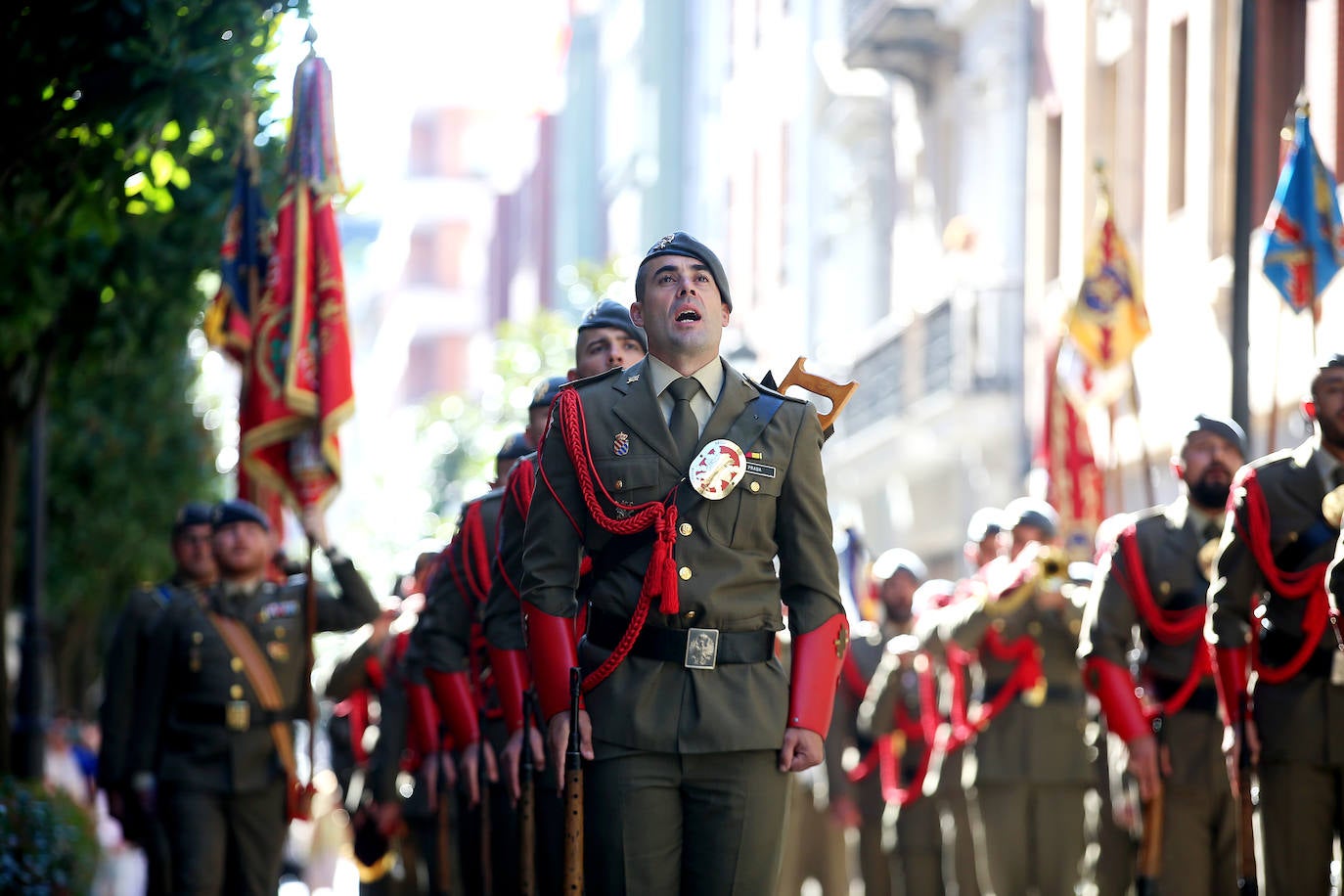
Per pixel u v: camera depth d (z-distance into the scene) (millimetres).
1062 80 66250
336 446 27094
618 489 16500
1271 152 49812
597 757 16297
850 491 89188
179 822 25922
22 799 31562
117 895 46500
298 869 53750
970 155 75438
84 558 66188
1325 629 21438
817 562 16656
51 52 24266
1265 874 21859
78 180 27375
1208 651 25484
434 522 103625
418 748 25641
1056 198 67688
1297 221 33875
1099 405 42938
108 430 63469
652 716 16156
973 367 69875
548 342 88438
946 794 34688
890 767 36312
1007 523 35406
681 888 16391
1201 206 54781
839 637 16688
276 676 26422
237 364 28359
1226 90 53625
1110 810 29500
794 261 98625
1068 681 31859
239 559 26469
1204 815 25594
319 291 27125
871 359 79750
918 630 34625
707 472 16312
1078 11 64750
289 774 26438
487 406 88688
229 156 32062
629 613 16422
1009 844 31859
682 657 16250
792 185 99375
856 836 39250
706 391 16766
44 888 28703
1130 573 25594
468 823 24500
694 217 127438
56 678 78938
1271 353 47844
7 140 24859
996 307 70062
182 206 35594
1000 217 71500
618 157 142625
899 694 36125
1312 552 21500
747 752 16234
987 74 73250
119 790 27672
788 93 100688
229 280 28125
